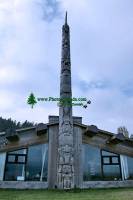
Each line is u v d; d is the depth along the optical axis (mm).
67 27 19906
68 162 16062
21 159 18109
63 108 17250
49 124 18703
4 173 17703
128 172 19141
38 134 18734
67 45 19203
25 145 18406
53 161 17969
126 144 19812
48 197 12539
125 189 16406
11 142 18422
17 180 17578
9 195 13398
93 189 16531
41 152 18406
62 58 18891
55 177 17547
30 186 17391
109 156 19203
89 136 19234
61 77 18375
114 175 18781
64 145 16406
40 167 18031
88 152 18875
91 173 18375
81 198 12109
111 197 12297
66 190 15336
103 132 19391
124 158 19406
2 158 18047
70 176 15867
